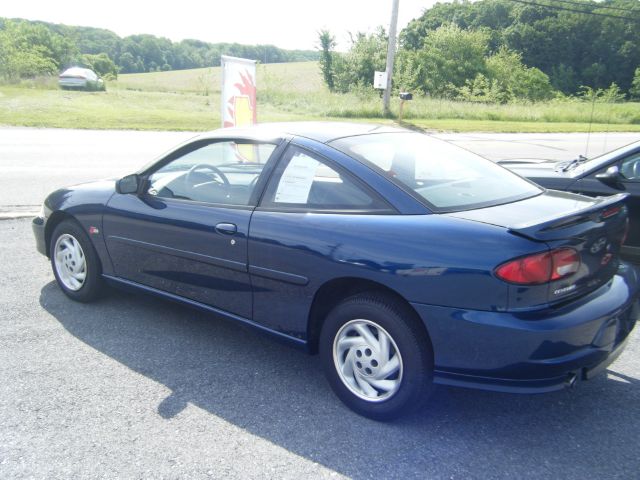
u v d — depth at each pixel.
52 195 4.68
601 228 2.93
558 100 36.84
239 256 3.43
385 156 3.33
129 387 3.34
